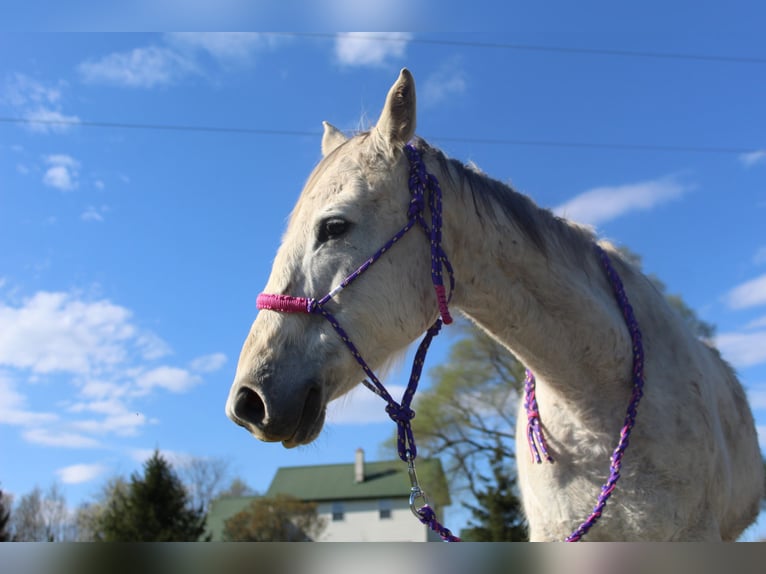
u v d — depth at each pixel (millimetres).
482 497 21469
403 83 2422
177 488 26188
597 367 2625
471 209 2586
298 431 2217
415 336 2463
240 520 35500
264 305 2340
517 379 19094
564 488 2682
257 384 2193
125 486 27328
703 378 2791
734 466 3098
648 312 2906
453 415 21062
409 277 2428
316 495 44219
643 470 2525
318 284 2330
